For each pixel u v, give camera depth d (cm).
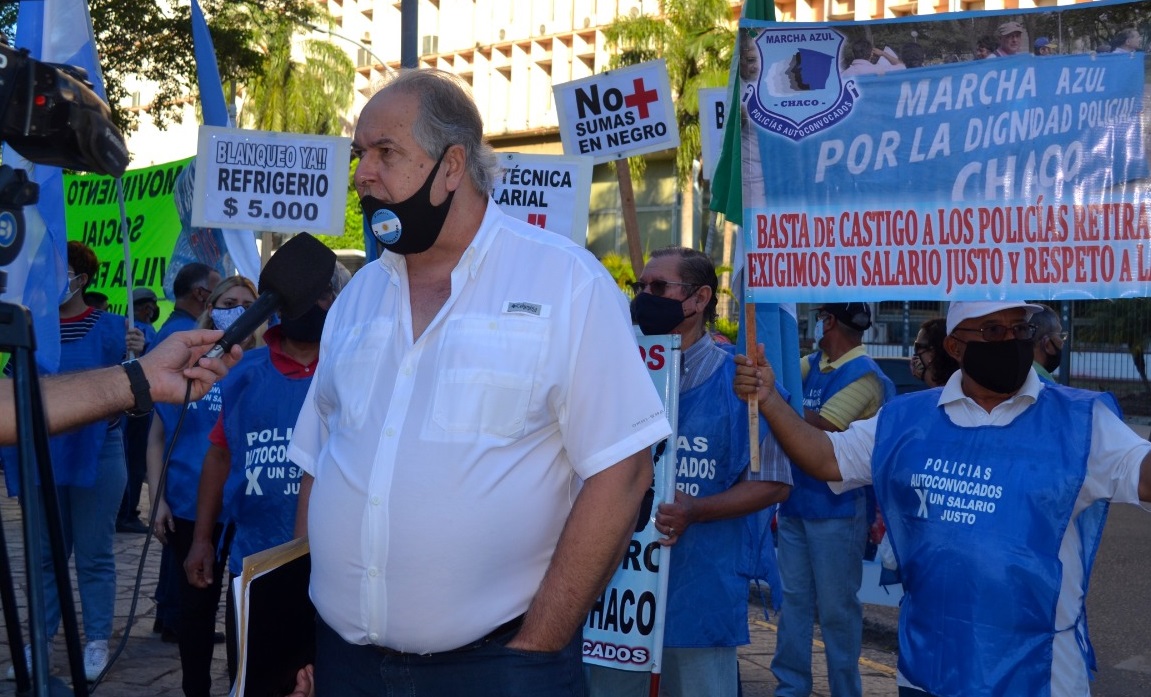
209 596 470
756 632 744
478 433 234
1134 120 351
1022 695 300
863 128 376
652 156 4000
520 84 4606
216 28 1966
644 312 399
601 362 238
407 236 243
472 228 248
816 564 545
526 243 248
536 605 235
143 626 686
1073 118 356
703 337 411
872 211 375
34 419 184
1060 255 358
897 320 2094
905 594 330
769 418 356
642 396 241
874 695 614
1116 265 353
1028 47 361
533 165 595
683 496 372
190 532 539
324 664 259
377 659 246
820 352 603
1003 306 311
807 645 559
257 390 428
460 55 4784
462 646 237
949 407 328
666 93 616
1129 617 782
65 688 189
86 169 200
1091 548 313
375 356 250
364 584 240
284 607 268
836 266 378
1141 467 295
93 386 229
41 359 455
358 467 242
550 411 239
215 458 454
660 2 3325
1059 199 357
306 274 256
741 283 464
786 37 381
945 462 320
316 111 4419
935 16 369
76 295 615
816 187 380
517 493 236
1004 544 305
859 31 376
